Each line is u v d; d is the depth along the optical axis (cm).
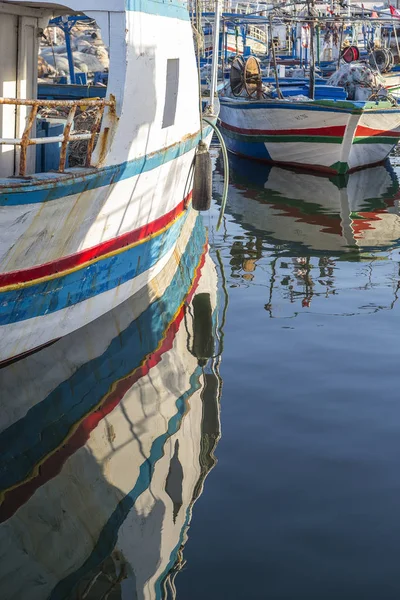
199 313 768
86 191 607
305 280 891
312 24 1902
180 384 598
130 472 468
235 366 638
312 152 1755
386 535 407
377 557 388
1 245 551
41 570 377
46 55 1959
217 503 437
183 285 863
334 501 440
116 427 525
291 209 1322
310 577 372
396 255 1008
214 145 2289
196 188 864
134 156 679
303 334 714
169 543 398
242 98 1948
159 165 759
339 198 1436
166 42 739
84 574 374
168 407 559
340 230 1157
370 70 2089
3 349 606
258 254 1009
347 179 1689
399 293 841
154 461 482
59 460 484
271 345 686
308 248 1042
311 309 786
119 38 613
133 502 436
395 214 1286
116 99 623
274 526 414
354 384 604
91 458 485
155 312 766
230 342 692
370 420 544
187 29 851
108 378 604
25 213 548
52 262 614
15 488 452
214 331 718
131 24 620
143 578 371
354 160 1761
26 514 427
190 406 560
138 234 764
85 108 849
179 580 369
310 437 518
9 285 576
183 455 489
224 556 388
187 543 398
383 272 927
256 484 458
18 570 378
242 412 554
